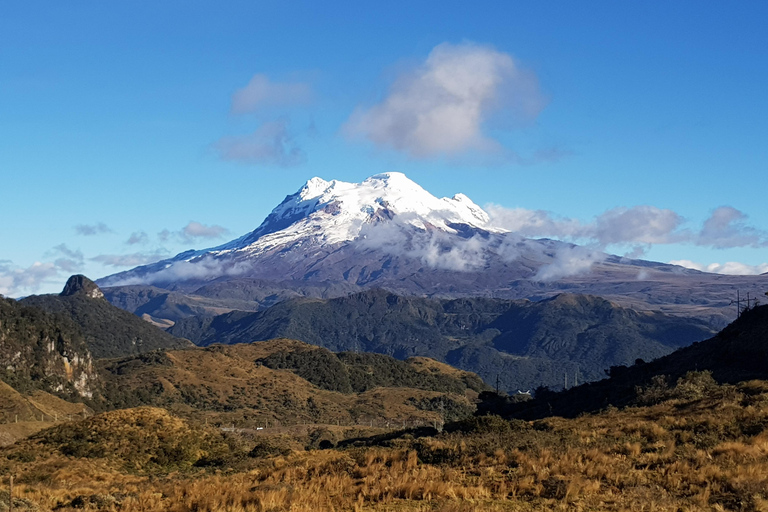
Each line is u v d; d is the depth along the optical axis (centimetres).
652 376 7719
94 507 3341
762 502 2338
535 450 3419
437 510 2539
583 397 8875
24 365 13750
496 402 11706
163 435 6569
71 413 12081
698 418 3859
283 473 3634
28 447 6225
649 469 3002
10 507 2764
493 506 2570
